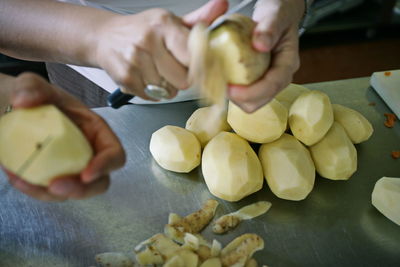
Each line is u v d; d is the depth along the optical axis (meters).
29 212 0.59
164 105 0.80
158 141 0.65
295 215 0.60
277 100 0.63
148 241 0.55
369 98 0.82
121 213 0.60
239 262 0.52
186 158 0.63
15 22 0.55
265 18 0.43
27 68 1.42
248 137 0.61
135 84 0.46
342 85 0.85
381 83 0.81
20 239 0.56
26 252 0.54
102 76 0.83
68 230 0.57
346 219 0.59
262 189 0.63
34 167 0.36
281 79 0.44
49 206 0.60
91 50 0.50
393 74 0.83
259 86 0.42
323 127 0.60
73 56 0.54
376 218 0.59
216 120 0.63
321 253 0.55
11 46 0.59
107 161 0.38
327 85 0.85
